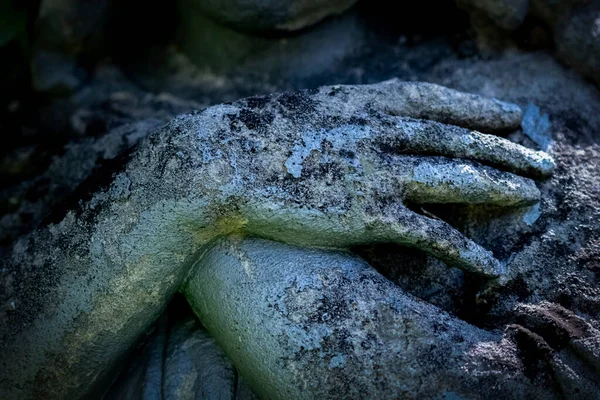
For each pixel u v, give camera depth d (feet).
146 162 1.86
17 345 1.88
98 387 1.93
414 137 1.89
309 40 2.29
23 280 1.91
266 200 1.81
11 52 2.50
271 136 1.85
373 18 2.35
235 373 1.92
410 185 1.85
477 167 1.90
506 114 2.02
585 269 1.91
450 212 1.99
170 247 1.83
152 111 2.33
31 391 1.88
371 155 1.85
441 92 1.98
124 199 1.85
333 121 1.89
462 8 2.31
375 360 1.75
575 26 2.17
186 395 1.90
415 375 1.75
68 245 1.88
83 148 2.25
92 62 2.43
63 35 2.37
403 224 1.83
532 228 1.95
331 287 1.79
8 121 2.39
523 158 1.95
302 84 2.28
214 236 1.86
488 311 1.89
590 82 2.19
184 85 2.37
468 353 1.77
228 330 1.83
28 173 2.27
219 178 1.80
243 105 1.90
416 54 2.31
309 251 1.85
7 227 2.19
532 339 1.79
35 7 2.42
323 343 1.76
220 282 1.85
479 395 1.74
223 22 2.22
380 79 2.27
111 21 2.40
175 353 1.95
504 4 2.20
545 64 2.22
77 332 1.85
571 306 1.88
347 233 1.83
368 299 1.79
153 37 2.47
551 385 1.76
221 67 2.35
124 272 1.83
